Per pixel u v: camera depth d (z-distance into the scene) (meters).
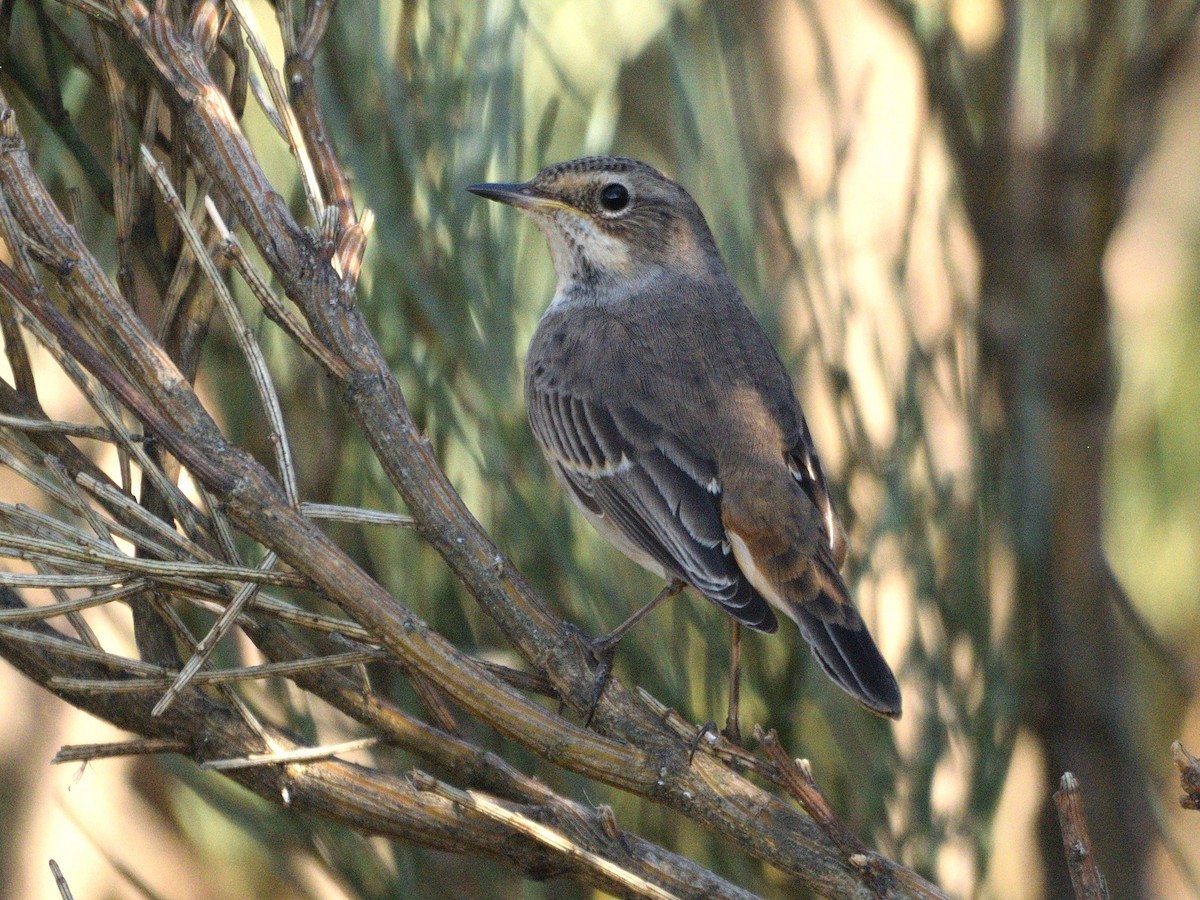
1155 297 14.33
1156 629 12.76
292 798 5.61
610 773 5.71
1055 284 9.94
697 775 5.77
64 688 5.44
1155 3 9.72
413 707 7.42
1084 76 9.84
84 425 5.52
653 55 9.25
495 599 6.02
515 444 7.49
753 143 8.62
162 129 7.07
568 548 7.59
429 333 7.24
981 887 8.12
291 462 5.44
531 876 5.72
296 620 5.49
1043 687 10.55
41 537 5.50
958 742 8.28
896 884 5.62
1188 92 14.05
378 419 5.85
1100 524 10.30
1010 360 9.77
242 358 7.31
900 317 9.12
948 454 8.84
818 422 9.43
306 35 6.24
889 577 8.43
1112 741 10.58
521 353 7.98
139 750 5.59
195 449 5.23
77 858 10.05
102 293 5.32
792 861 5.72
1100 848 10.67
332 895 8.65
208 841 10.01
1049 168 9.93
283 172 7.27
